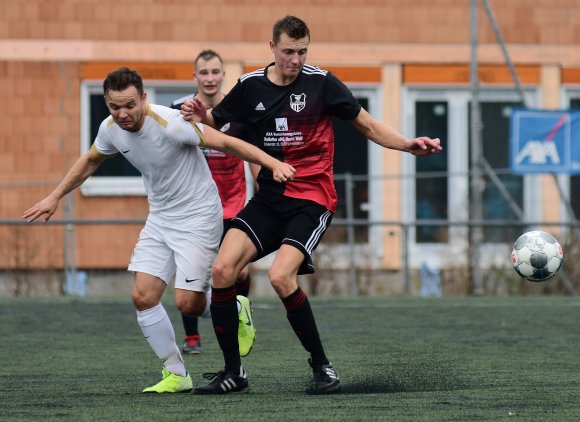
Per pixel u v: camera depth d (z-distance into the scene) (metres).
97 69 51.09
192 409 17.33
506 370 22.45
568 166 43.19
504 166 52.72
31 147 50.84
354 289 45.06
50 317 34.41
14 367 23.55
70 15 51.00
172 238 19.86
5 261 46.06
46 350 26.67
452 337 29.14
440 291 44.62
